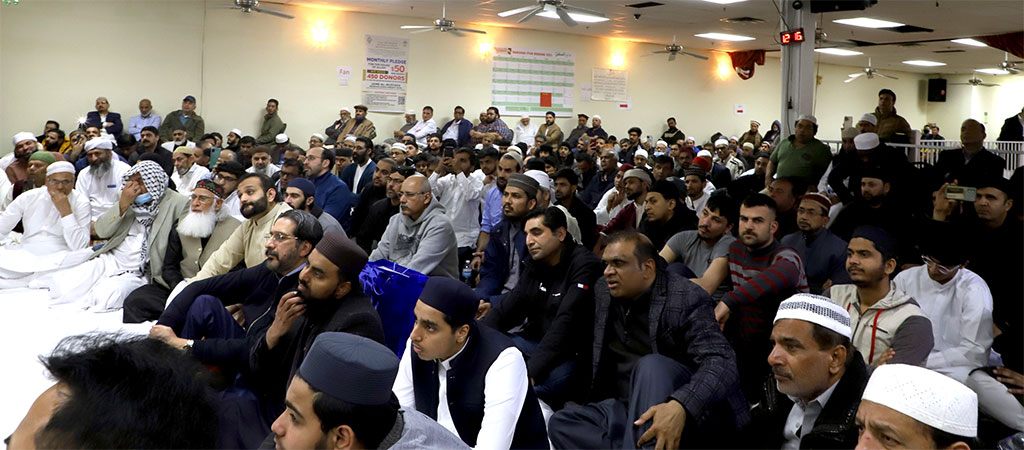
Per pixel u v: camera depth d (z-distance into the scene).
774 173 7.20
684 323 2.70
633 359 2.85
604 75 15.94
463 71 14.12
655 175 7.19
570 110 15.54
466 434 2.45
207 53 11.80
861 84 20.30
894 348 2.69
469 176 6.58
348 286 2.77
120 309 5.19
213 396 1.24
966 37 13.86
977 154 5.64
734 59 17.84
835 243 3.80
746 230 3.23
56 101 10.83
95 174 6.90
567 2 11.67
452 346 2.39
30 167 6.80
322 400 1.54
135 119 11.16
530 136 14.66
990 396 2.68
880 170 4.54
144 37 11.32
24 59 10.59
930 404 1.64
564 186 5.12
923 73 21.55
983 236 3.56
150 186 5.25
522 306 3.52
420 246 4.55
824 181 7.05
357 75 13.09
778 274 3.06
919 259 3.31
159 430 1.11
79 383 1.11
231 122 12.09
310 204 4.58
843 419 2.11
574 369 3.15
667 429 2.37
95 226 5.39
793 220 4.71
